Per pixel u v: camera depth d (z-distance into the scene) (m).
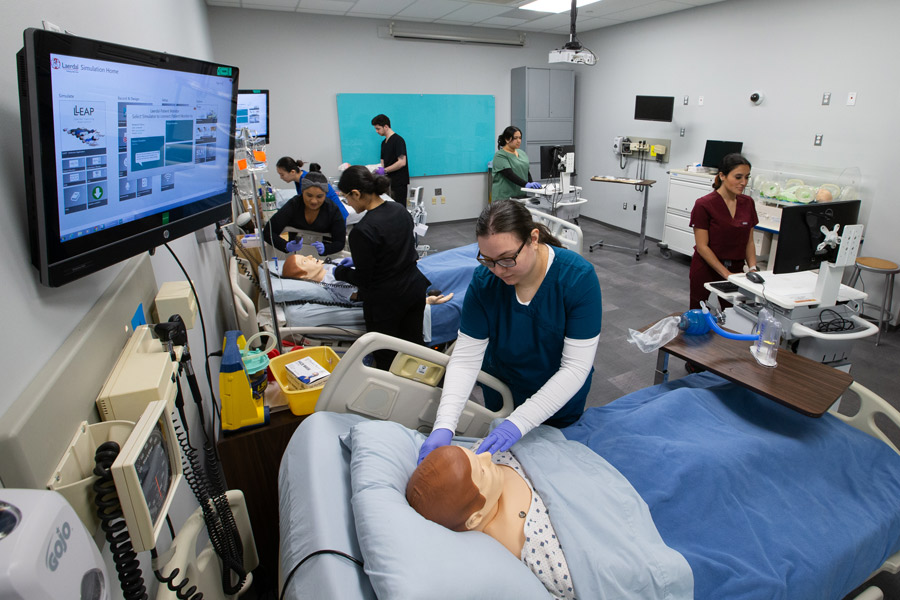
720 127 4.89
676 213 5.01
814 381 1.57
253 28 5.22
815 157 4.07
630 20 5.68
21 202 0.71
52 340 0.71
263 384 1.51
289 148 5.72
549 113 6.52
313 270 2.45
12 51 0.71
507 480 1.23
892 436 2.40
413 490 1.04
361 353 1.38
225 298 2.98
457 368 1.42
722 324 2.24
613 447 1.36
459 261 3.24
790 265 2.07
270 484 1.51
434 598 0.80
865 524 1.23
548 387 1.33
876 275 3.65
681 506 1.21
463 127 6.54
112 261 0.84
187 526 0.93
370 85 5.88
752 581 1.07
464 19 5.62
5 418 0.56
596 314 1.34
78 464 0.68
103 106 0.78
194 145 1.10
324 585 0.85
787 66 4.19
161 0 2.04
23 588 0.40
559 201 4.88
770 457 1.34
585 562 1.04
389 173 5.41
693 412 1.51
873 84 3.60
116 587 0.77
